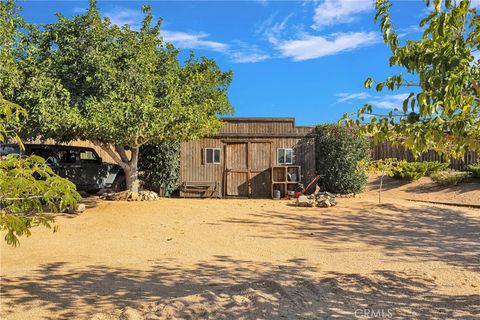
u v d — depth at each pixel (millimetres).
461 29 3674
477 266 6688
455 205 14945
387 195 18656
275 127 17297
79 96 12328
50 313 4473
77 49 12320
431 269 6449
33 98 10969
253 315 4414
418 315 4516
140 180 16766
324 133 16922
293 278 5934
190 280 5828
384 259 7246
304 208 13352
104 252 7668
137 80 12453
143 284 5609
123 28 13039
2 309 4582
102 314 4371
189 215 11734
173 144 16562
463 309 4691
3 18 11227
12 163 3350
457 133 3385
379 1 4109
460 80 3164
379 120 4133
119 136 12219
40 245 8180
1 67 10742
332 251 7938
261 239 9016
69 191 3459
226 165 17000
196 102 16031
